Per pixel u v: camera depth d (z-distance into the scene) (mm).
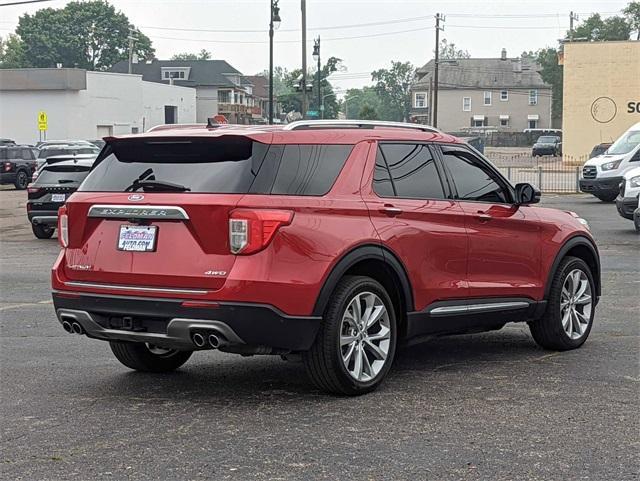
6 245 20328
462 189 7953
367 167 7160
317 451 5730
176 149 6867
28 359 8586
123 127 73688
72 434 6148
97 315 6930
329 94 100938
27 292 13234
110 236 6887
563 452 5691
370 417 6473
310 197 6711
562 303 8703
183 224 6586
